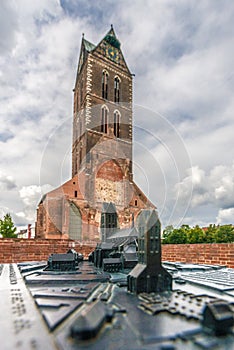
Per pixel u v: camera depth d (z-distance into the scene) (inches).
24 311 92.7
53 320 77.5
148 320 80.9
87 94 1371.8
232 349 61.0
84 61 1499.8
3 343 63.5
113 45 1551.4
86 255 525.0
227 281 156.7
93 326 66.0
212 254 336.2
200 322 77.6
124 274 186.2
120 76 1525.6
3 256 488.1
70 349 59.2
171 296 111.7
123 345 61.9
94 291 126.6
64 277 164.6
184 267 253.4
